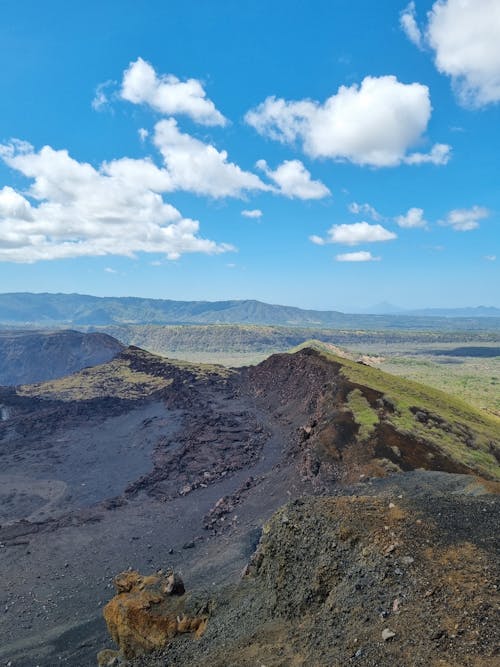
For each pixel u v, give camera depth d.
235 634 26.16
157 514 81.06
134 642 30.55
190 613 31.19
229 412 149.62
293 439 107.56
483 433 92.81
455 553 22.44
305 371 147.88
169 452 118.56
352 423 81.31
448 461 70.25
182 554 63.94
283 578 27.50
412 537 24.50
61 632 45.03
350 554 24.97
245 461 101.75
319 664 18.94
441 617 18.31
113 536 72.69
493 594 18.72
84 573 60.56
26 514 85.56
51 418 160.00
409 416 87.62
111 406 174.38
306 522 29.16
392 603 20.52
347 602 22.20
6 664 39.81
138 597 32.34
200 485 92.75
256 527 64.62
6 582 58.56
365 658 17.84
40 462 118.06
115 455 122.38
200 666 23.78
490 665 15.09
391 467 65.56
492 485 38.97
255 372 195.88
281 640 22.77
